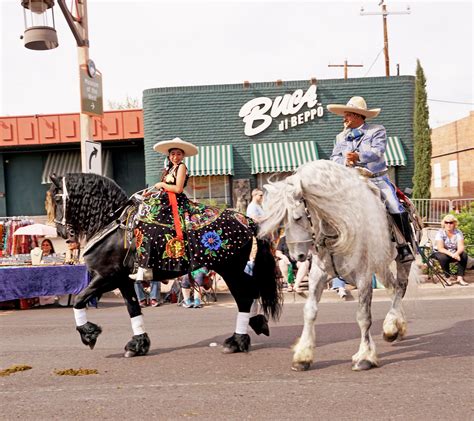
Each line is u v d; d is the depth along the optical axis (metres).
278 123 21.52
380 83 21.36
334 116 21.39
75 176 6.49
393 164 20.72
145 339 6.70
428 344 6.77
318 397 4.81
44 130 26.09
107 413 4.59
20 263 11.87
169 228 6.24
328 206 5.15
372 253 5.49
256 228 6.39
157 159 21.72
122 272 6.48
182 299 11.39
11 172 27.92
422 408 4.46
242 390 5.09
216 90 21.52
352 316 9.11
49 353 6.96
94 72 12.17
